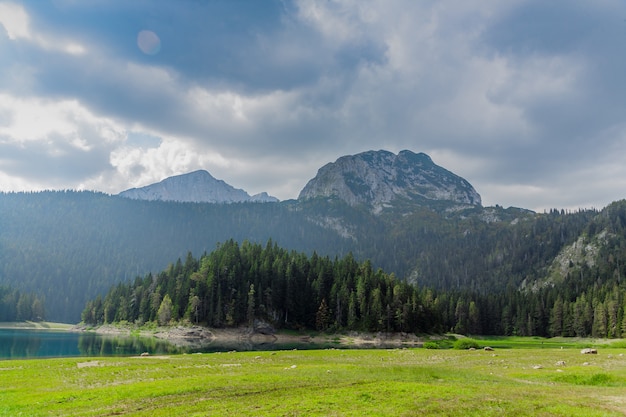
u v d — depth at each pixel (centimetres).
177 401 3322
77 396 3544
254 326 17238
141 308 19012
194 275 18262
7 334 17600
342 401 3219
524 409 2967
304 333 17725
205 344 13262
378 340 16438
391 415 2788
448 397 3353
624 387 4309
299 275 19350
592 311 19875
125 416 2856
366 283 18762
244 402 3234
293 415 2800
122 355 9075
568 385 4394
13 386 4050
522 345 15400
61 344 12225
